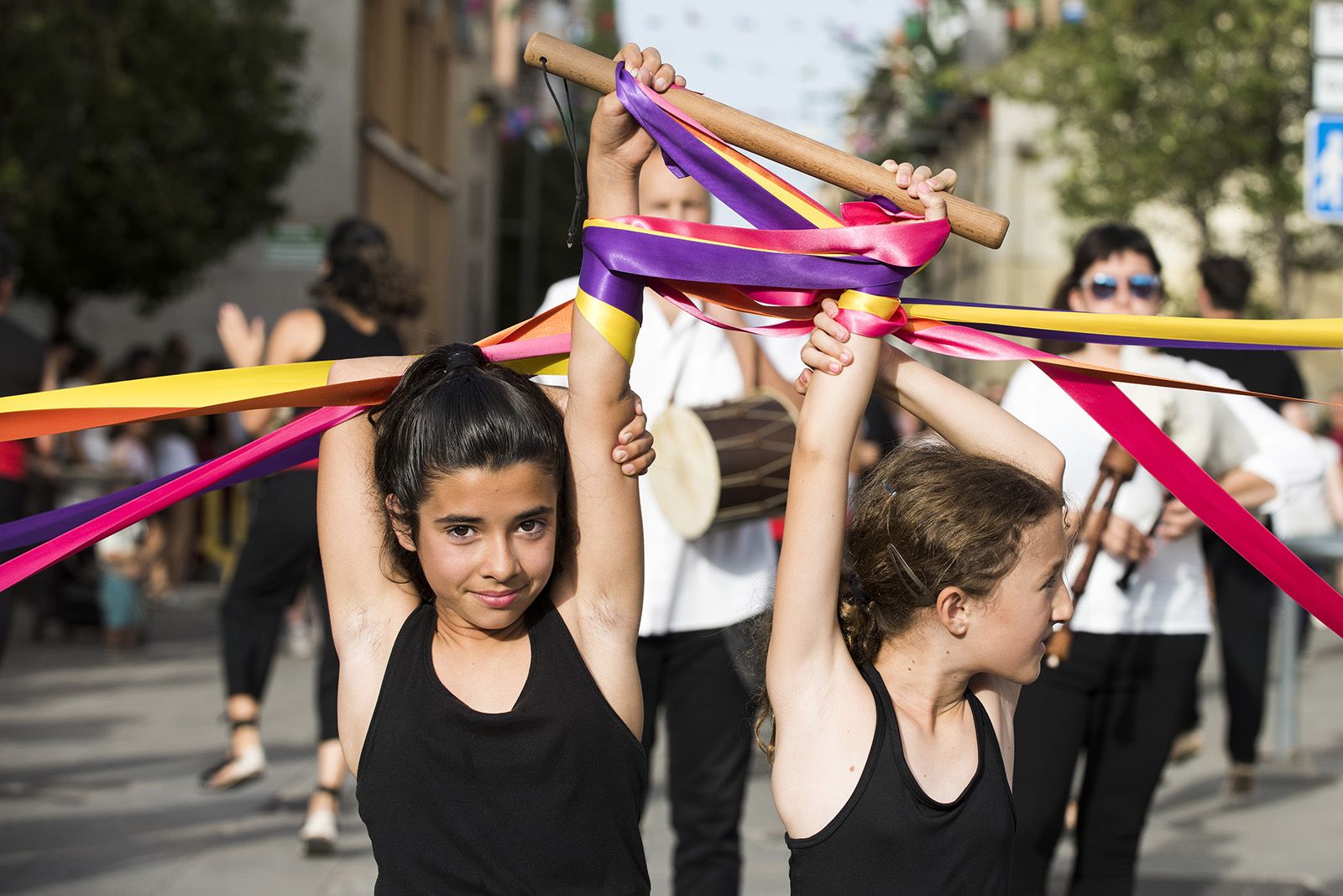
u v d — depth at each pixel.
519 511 1.91
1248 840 5.38
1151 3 17.72
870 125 30.72
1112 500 3.53
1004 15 25.75
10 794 5.82
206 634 10.96
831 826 2.02
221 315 5.15
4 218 13.98
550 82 2.00
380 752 2.03
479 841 2.00
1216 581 6.00
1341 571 10.92
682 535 3.68
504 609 1.94
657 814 5.63
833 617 2.06
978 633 2.05
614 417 2.02
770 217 1.96
